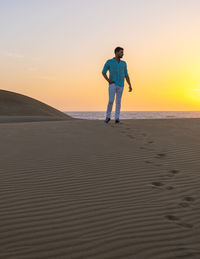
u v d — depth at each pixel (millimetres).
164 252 2318
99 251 2316
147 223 2799
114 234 2582
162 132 7852
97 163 4766
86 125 8500
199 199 3422
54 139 6453
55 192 3520
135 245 2414
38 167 4453
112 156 5219
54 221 2801
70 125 8492
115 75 8344
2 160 4750
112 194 3514
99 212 3014
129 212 3031
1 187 3631
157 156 5367
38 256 2242
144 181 4000
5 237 2502
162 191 3652
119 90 8578
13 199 3283
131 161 4957
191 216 2977
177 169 4609
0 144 5871
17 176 4039
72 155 5180
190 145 6402
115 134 7238
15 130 7512
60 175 4133
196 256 2271
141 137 7031
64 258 2219
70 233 2588
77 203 3223
